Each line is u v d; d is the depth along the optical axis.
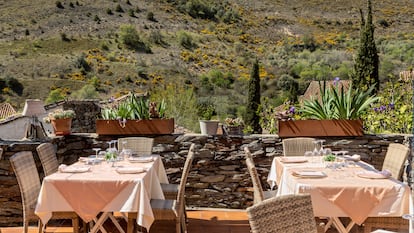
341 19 36.03
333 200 2.83
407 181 4.05
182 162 4.69
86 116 14.38
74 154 4.74
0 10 36.56
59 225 4.16
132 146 4.45
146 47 34.25
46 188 3.05
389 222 2.91
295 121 4.63
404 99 5.77
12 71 27.97
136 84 28.17
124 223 4.16
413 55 22.56
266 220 1.87
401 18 30.89
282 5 40.66
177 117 10.62
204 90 26.53
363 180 3.00
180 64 31.73
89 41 34.00
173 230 3.96
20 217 4.21
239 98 24.61
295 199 2.01
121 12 39.19
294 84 20.95
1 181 4.18
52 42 33.28
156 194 3.53
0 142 4.24
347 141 4.63
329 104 4.79
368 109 5.65
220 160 4.67
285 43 34.25
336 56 27.92
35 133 4.43
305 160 3.79
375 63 11.22
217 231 4.01
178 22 39.53
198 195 4.68
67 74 28.59
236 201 4.68
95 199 3.03
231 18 39.94
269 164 4.64
